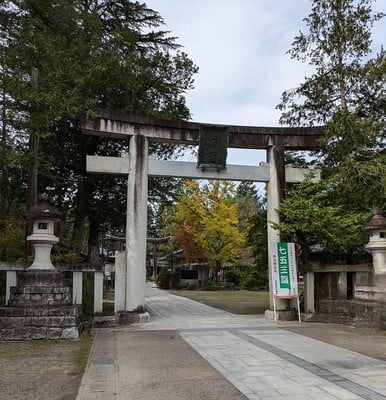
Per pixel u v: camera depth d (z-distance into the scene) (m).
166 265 49.94
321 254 13.73
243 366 6.55
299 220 12.50
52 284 10.00
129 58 15.51
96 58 14.13
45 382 5.83
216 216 31.12
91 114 11.62
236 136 13.59
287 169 13.91
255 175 13.65
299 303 13.38
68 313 9.59
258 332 10.17
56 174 16.67
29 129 11.16
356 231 12.26
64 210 17.98
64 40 14.08
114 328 11.05
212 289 34.06
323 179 13.70
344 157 12.93
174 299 22.42
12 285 10.86
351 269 12.56
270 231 13.55
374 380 5.67
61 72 12.47
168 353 7.63
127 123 12.64
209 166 13.22
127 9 18.25
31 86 11.40
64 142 16.70
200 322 12.17
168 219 35.91
